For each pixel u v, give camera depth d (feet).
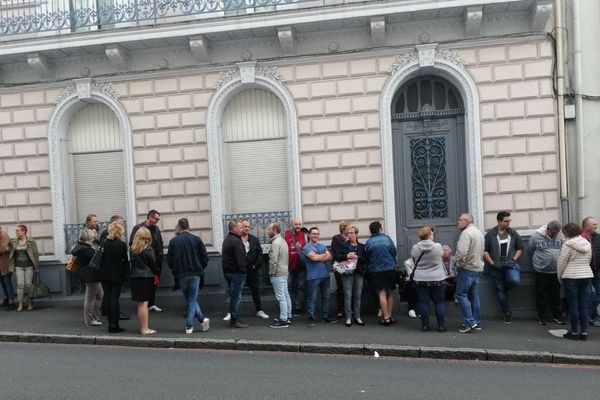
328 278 29.96
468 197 32.73
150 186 34.99
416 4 30.76
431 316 31.45
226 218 34.37
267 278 33.83
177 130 34.60
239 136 34.99
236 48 34.06
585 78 31.50
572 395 18.56
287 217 33.88
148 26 33.09
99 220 36.35
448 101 33.53
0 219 36.65
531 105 31.50
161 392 18.75
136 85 34.96
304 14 31.68
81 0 35.96
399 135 33.88
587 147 31.53
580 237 25.86
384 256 29.07
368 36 32.78
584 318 25.88
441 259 27.68
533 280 31.22
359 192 32.96
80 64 35.55
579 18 31.40
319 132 33.22
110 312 28.07
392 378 20.71
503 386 19.65
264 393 18.69
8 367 22.25
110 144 36.24
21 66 36.11
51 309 34.76
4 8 36.24
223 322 30.35
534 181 31.58
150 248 27.55
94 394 18.53
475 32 31.73
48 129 35.88
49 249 36.14
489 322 29.71
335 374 21.26
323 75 33.09
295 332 27.73
